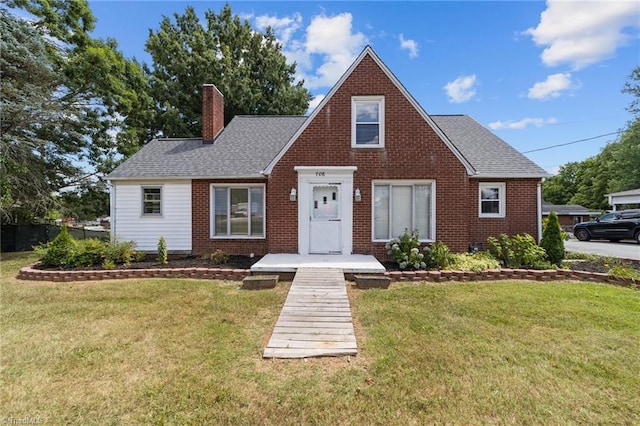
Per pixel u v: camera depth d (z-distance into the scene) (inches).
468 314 209.5
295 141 375.2
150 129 875.4
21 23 548.1
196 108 908.6
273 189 375.6
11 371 141.8
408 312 214.4
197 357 154.7
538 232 434.6
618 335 177.0
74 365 147.1
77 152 688.4
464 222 368.8
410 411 116.1
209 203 429.4
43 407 118.2
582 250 533.0
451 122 547.2
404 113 370.3
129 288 272.7
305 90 1031.0
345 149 371.9
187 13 979.3
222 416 113.3
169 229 434.0
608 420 111.3
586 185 1674.5
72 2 636.1
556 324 192.5
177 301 238.8
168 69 908.0
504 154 457.7
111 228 438.0
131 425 109.1
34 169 593.9
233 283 292.8
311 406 118.5
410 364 148.0
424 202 377.4
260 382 134.0
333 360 153.0
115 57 684.1
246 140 496.1
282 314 209.9
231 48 997.8
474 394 125.5
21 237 599.2
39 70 560.4
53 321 200.4
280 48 1054.4
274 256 358.9
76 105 654.5
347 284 286.7
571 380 134.9
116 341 171.8
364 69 370.9
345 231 371.9
